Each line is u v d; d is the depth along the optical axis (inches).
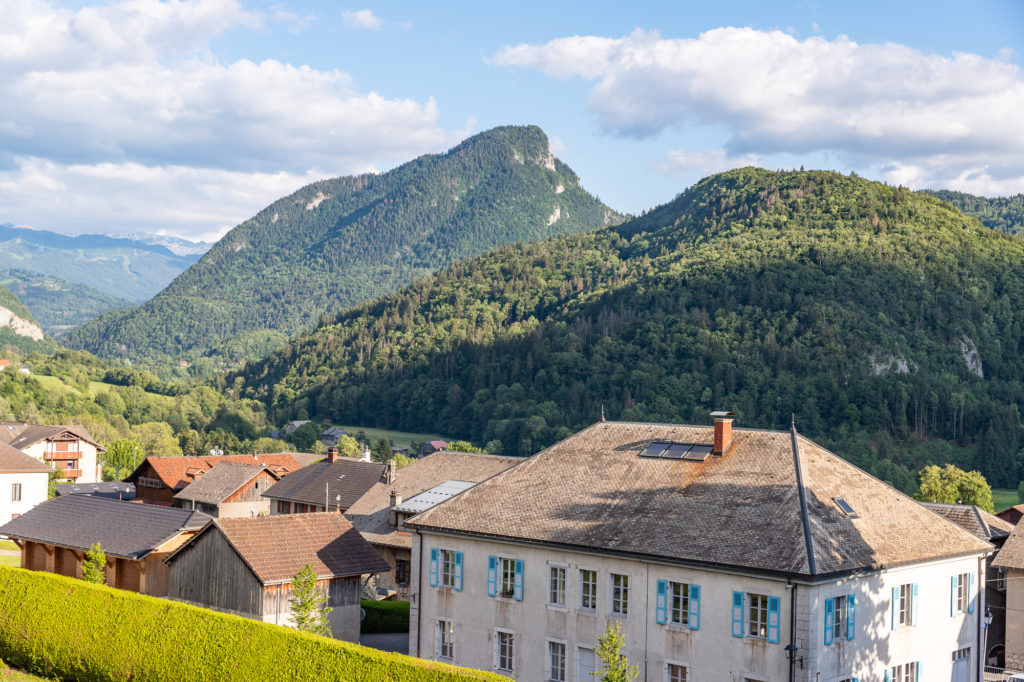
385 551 2566.4
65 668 1541.6
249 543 1936.5
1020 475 7273.6
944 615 1633.9
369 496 3053.6
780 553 1409.9
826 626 1395.2
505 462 2970.0
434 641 1787.6
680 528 1545.3
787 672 1371.8
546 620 1633.9
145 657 1461.6
